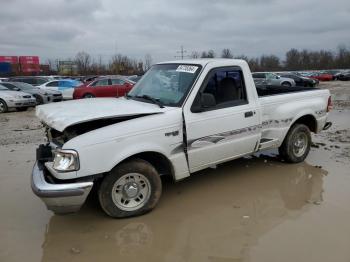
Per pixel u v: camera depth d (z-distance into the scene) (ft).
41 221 15.17
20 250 12.94
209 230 14.07
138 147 14.62
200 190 18.12
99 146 13.80
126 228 14.38
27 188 18.90
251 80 18.51
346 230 13.70
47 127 16.55
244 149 18.48
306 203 16.33
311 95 22.07
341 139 28.94
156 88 17.74
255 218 14.98
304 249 12.48
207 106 16.10
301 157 22.06
